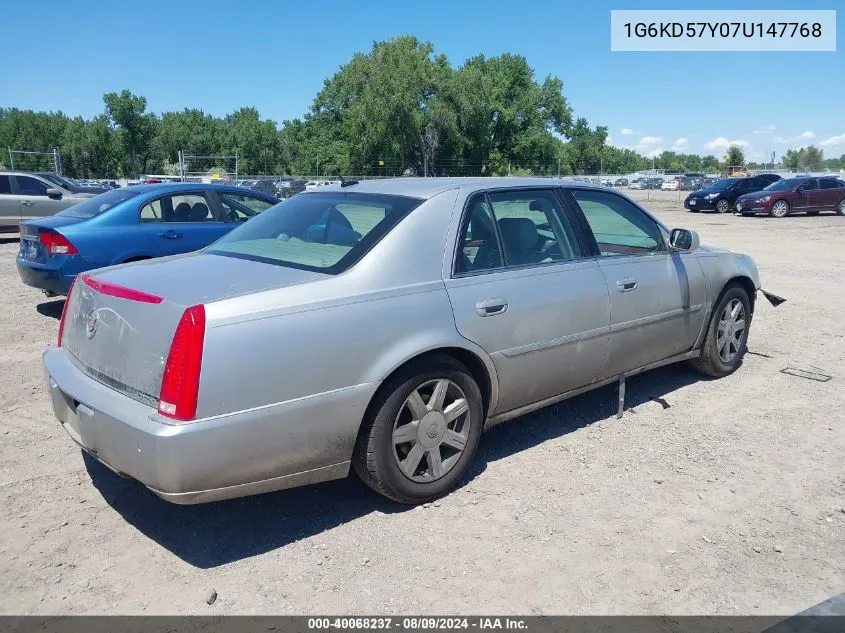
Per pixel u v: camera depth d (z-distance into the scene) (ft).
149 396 9.63
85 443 10.49
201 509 11.70
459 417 12.10
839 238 57.98
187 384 9.21
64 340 12.03
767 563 10.16
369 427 10.89
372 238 11.55
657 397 17.15
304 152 288.71
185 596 9.43
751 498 12.07
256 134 345.92
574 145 366.63
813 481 12.69
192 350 9.27
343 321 10.42
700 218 87.40
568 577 9.84
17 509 11.63
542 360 13.23
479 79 243.40
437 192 12.49
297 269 11.22
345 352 10.38
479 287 12.16
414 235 11.73
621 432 14.97
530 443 14.43
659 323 15.80
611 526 11.15
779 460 13.57
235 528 11.13
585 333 13.92
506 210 13.33
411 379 11.17
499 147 264.52
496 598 9.39
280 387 9.82
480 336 12.03
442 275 11.81
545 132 265.34
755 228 69.92
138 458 9.41
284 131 359.87
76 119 352.90
